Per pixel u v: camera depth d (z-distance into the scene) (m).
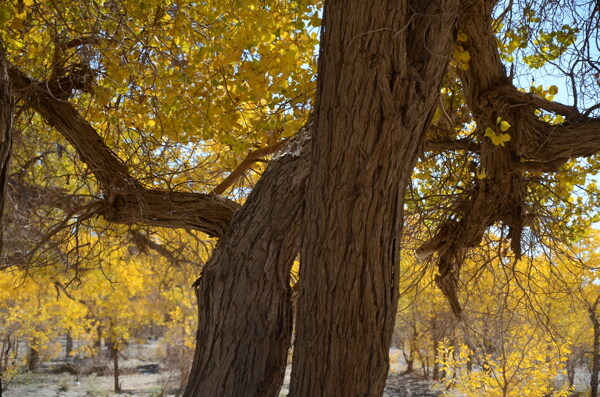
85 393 20.44
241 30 4.32
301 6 4.22
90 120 4.86
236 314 3.93
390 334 2.81
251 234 3.97
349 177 2.66
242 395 3.85
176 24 4.47
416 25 2.72
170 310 21.28
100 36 4.45
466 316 6.64
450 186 5.78
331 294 2.71
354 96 2.62
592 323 13.41
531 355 9.76
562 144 4.46
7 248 6.85
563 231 5.55
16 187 7.21
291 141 4.21
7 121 2.58
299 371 2.80
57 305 17.12
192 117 4.51
